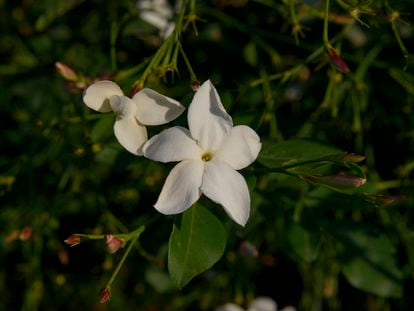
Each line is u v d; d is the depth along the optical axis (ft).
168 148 0.55
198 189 0.55
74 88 0.70
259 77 0.84
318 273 0.86
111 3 0.85
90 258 0.91
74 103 0.81
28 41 0.93
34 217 0.82
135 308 0.99
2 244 0.92
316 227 0.70
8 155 0.93
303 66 0.79
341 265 0.74
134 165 0.69
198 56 0.84
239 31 0.86
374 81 0.86
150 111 0.58
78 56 0.87
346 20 0.75
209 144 0.56
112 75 0.70
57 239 0.89
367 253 0.72
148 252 0.80
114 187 0.85
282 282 0.93
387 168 0.86
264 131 0.75
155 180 0.81
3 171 0.85
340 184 0.58
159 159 0.55
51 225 0.88
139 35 0.82
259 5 0.84
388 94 0.85
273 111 0.74
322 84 0.86
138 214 0.84
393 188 0.85
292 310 0.86
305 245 0.69
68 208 0.88
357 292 0.92
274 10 0.83
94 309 0.99
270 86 0.80
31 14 0.97
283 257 0.92
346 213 0.88
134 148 0.58
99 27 0.87
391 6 0.74
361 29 0.83
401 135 0.84
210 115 0.56
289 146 0.63
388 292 0.72
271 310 0.84
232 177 0.55
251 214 0.70
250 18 0.85
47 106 0.90
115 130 0.58
